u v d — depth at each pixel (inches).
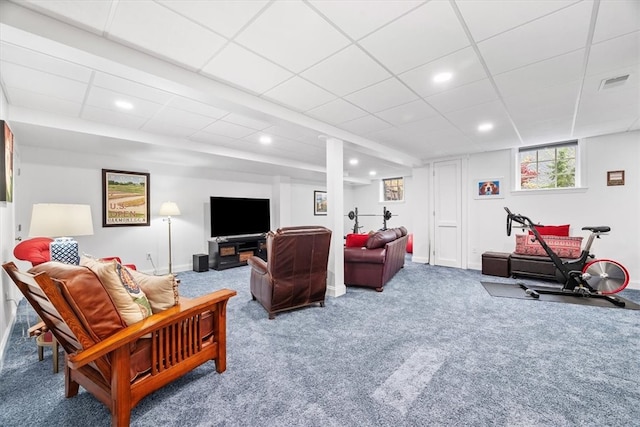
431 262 224.8
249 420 55.9
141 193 191.3
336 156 144.2
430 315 112.3
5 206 93.4
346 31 67.4
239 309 121.5
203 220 224.7
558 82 94.4
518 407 58.9
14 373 73.2
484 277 177.6
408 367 74.5
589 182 164.2
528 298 133.2
